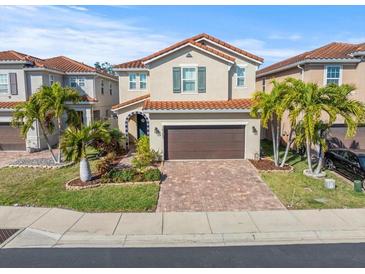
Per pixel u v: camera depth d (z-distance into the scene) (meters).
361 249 7.22
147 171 13.20
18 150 21.67
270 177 13.57
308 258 6.80
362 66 17.89
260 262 6.64
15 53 22.70
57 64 26.12
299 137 13.88
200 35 18.98
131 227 8.45
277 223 8.66
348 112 13.10
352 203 10.30
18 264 6.58
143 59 17.56
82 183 12.38
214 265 6.51
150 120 16.67
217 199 10.80
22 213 9.52
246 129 16.86
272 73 24.50
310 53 20.19
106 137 13.17
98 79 26.91
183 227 8.42
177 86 17.86
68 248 7.35
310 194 11.28
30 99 16.09
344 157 14.02
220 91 17.97
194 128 16.89
